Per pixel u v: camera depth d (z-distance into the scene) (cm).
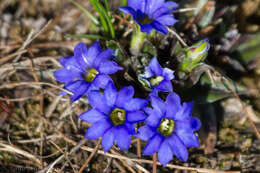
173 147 15
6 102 18
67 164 17
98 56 16
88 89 16
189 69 17
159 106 15
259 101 18
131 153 17
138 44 17
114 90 15
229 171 17
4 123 18
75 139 18
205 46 16
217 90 18
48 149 18
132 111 15
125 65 17
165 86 16
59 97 18
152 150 15
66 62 16
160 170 17
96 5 18
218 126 18
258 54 18
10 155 18
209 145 17
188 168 17
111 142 15
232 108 18
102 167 17
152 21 16
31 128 18
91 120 15
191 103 15
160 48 18
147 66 16
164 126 16
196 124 15
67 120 18
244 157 17
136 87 17
